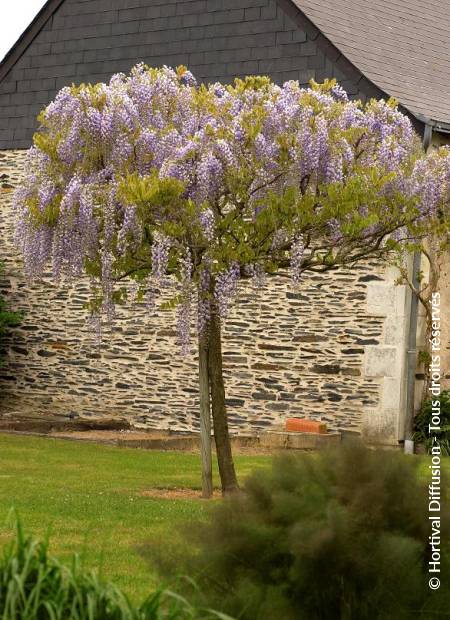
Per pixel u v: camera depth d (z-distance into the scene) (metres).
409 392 14.78
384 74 15.52
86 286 17.16
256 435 15.07
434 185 10.58
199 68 16.45
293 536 5.10
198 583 5.29
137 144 10.38
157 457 13.71
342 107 10.72
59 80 17.62
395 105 11.42
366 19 17.00
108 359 16.89
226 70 16.22
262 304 15.62
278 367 15.48
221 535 5.30
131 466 12.80
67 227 10.23
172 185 9.67
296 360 15.35
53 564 4.96
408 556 5.04
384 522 5.22
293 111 10.30
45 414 17.19
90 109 10.29
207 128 10.03
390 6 18.06
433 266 14.68
